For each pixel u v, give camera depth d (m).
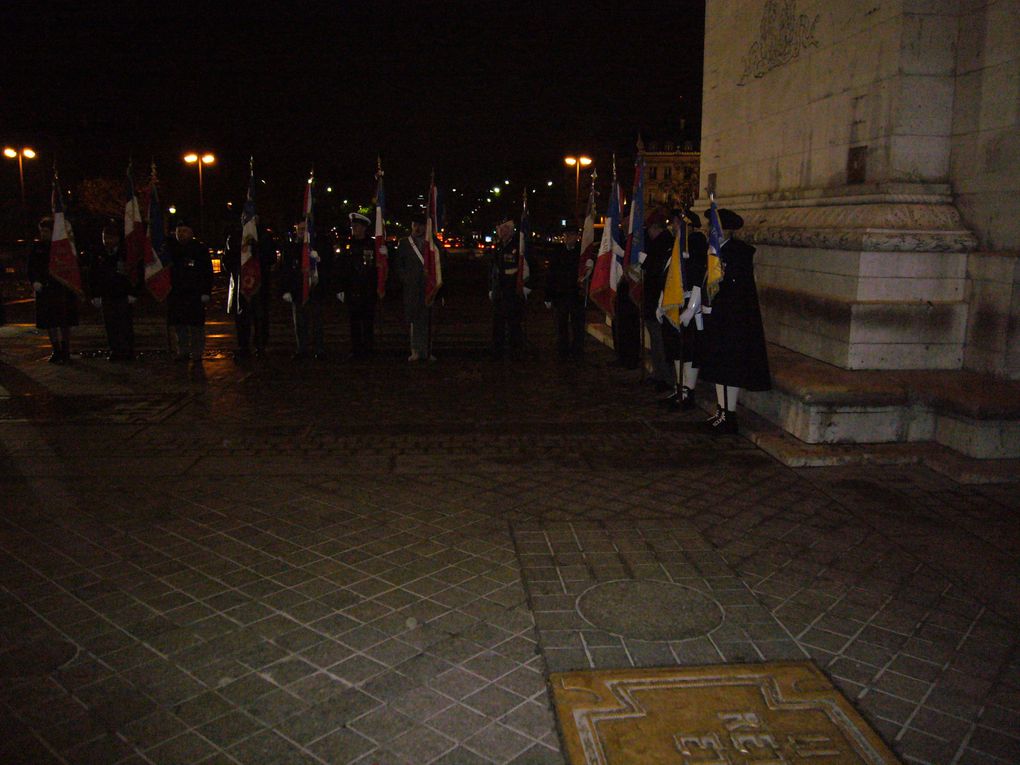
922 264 7.57
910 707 3.30
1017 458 6.45
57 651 3.69
